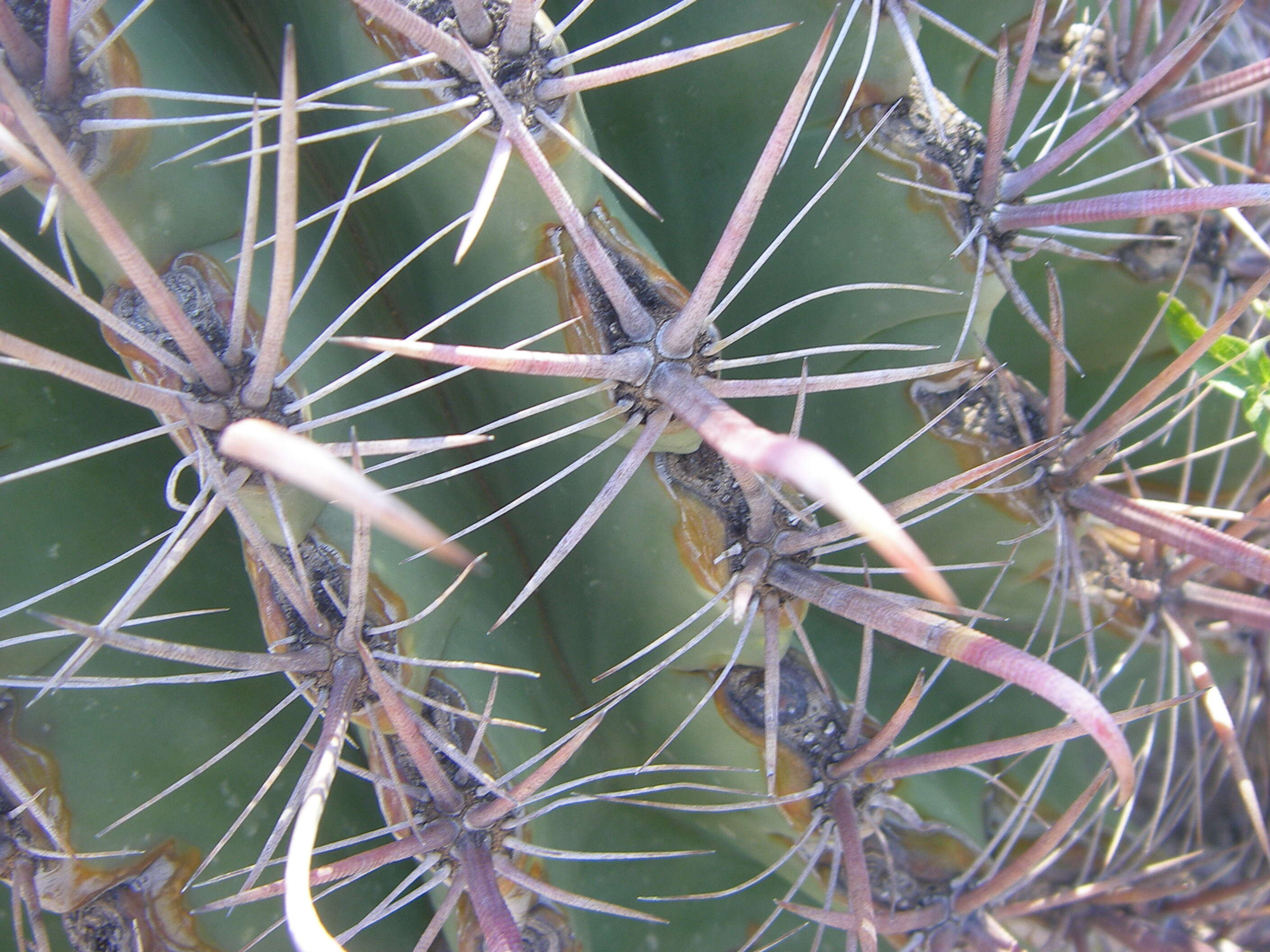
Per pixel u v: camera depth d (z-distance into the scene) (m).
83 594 0.27
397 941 0.29
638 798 0.31
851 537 0.27
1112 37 0.31
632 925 0.31
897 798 0.29
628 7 0.29
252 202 0.22
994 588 0.29
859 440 0.30
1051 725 0.34
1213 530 0.28
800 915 0.27
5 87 0.20
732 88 0.29
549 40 0.24
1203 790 0.36
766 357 0.24
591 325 0.25
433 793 0.25
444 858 0.26
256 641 0.29
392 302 0.28
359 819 0.29
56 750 0.27
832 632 0.33
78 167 0.23
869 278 0.29
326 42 0.26
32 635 0.25
